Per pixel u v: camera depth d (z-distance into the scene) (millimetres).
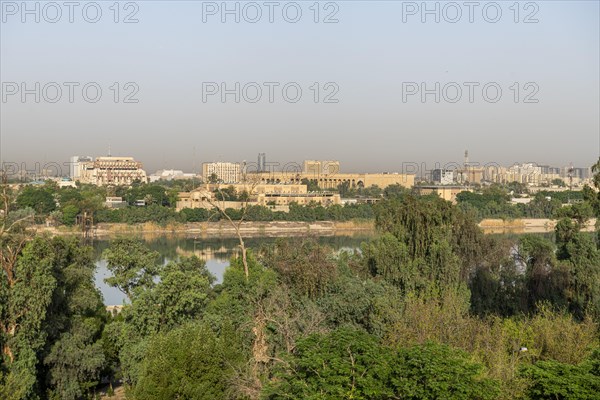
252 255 51594
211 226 173125
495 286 59562
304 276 45344
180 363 30047
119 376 48281
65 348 40688
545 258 59938
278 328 35656
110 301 78375
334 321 43094
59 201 175125
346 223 188000
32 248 37625
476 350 32938
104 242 146500
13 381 32781
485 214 193250
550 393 23891
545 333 35938
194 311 43219
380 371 23969
